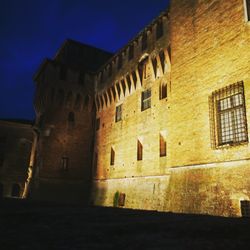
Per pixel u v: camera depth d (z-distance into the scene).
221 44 15.69
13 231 4.77
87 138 37.41
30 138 46.56
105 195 30.94
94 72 39.62
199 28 17.67
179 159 17.39
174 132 18.30
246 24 14.27
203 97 16.30
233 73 14.57
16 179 44.31
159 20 25.69
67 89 37.16
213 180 14.42
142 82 27.88
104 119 35.41
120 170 28.91
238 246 3.78
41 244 3.65
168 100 23.33
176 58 19.38
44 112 36.12
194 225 5.60
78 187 35.25
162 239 4.15
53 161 34.66
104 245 3.66
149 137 24.97
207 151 15.27
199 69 17.00
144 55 27.25
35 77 42.22
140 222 6.04
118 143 30.47
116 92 32.47
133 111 28.50
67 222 6.03
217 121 15.16
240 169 13.10
